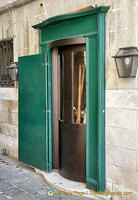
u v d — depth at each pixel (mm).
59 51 4902
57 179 4809
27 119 5445
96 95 4117
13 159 6312
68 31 4523
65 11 4754
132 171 3770
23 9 5734
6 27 6336
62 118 5070
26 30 5672
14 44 6078
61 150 4930
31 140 5379
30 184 4750
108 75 4035
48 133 5070
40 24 4984
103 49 4047
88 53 4219
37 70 5129
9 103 6348
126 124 3824
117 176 3986
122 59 3596
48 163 5117
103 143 4121
